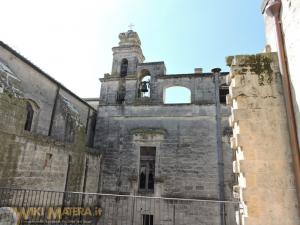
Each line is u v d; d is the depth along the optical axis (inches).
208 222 603.5
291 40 192.5
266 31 248.2
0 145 356.8
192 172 653.3
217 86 705.6
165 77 756.0
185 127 695.7
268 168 191.9
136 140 715.4
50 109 629.9
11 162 378.0
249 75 219.3
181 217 623.2
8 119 374.9
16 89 408.2
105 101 788.6
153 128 716.7
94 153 673.6
